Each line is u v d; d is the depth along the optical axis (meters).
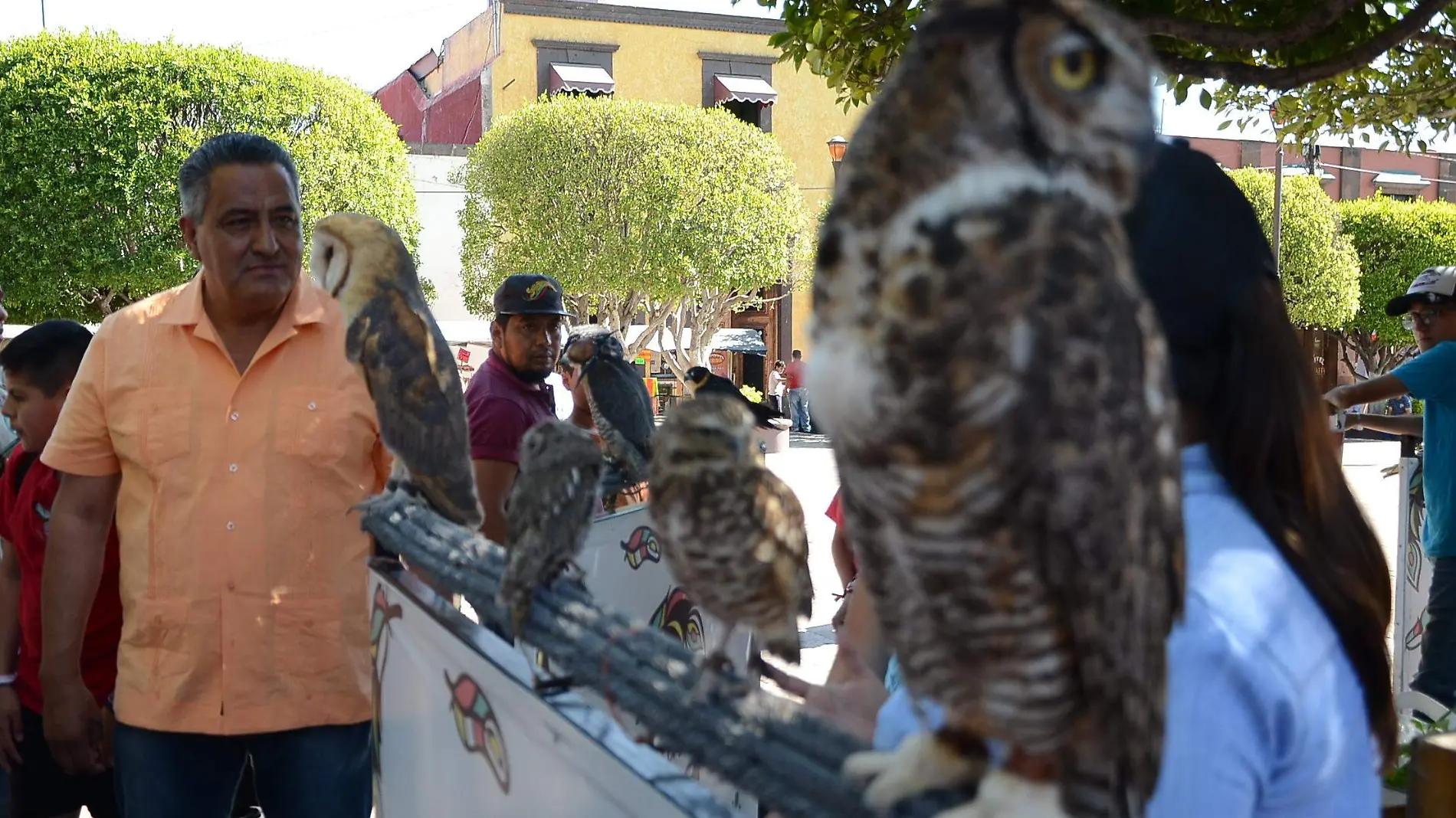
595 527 2.76
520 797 1.53
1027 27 0.79
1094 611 0.79
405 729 2.02
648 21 27.52
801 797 1.04
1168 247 1.08
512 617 1.57
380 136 18.91
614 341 4.15
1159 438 0.81
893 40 4.00
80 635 2.66
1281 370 1.07
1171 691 0.91
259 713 2.55
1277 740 0.92
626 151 20.80
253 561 2.55
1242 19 3.62
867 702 2.03
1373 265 28.31
